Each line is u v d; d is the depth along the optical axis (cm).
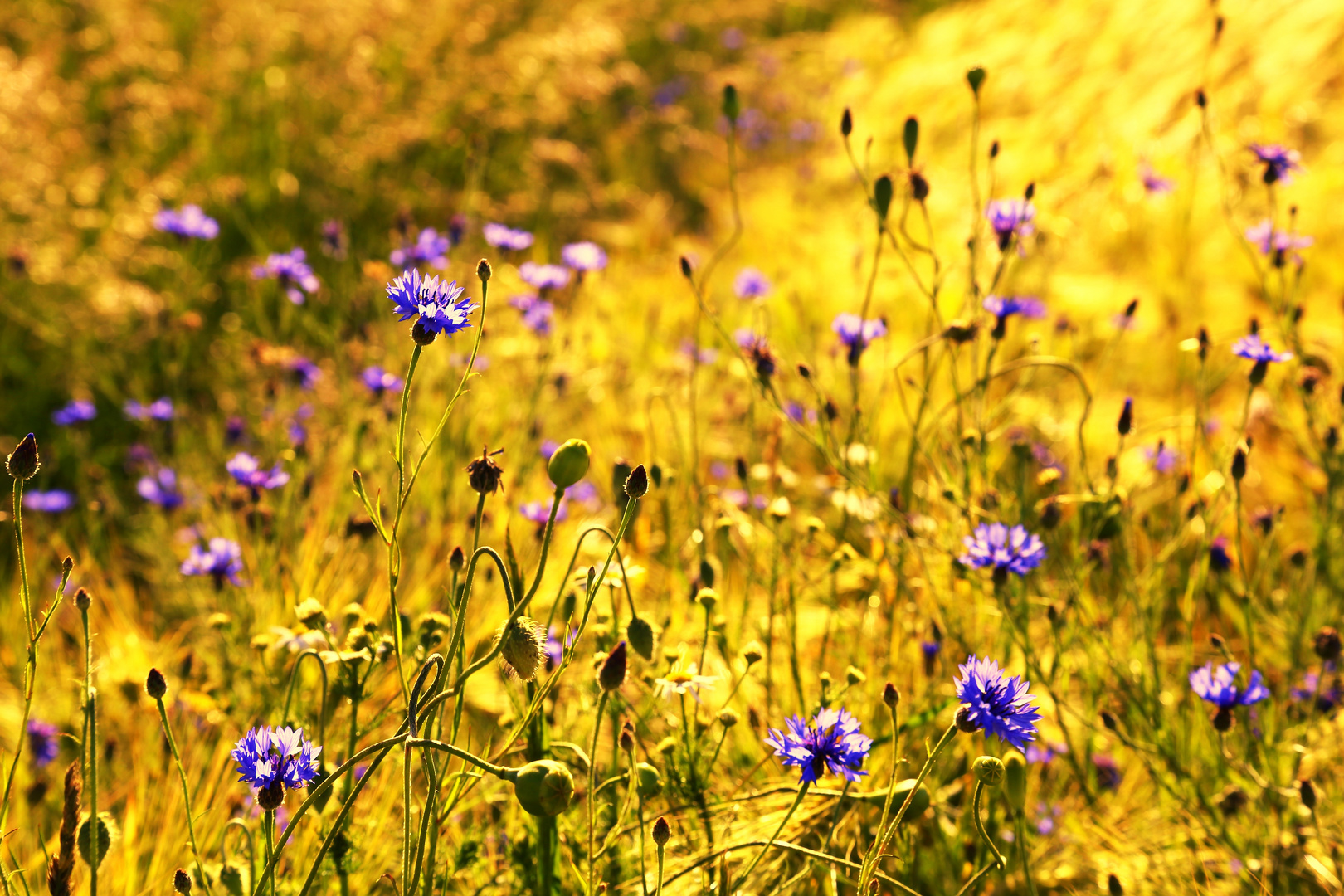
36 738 297
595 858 204
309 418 461
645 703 257
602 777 242
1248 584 334
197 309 597
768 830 238
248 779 172
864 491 306
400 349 450
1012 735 170
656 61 1130
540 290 407
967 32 1188
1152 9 1012
